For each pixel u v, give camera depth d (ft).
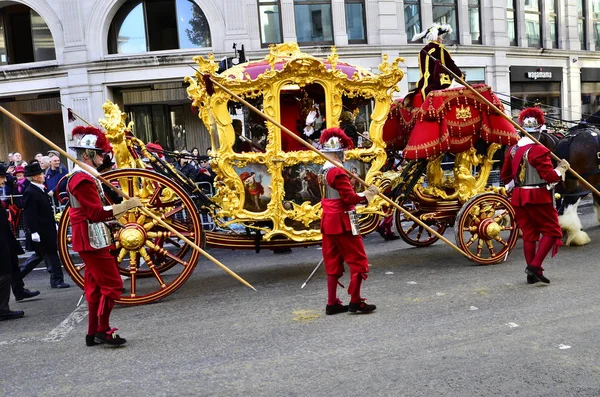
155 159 22.12
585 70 75.56
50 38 57.62
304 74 21.97
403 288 21.38
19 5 57.72
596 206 31.17
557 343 15.02
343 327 17.21
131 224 20.95
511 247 24.97
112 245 16.70
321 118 24.09
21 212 33.81
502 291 20.12
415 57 58.90
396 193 24.43
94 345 16.88
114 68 53.42
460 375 13.32
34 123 59.11
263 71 22.57
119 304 21.09
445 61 24.59
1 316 20.47
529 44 70.28
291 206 22.43
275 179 22.17
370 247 31.04
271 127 22.02
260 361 14.85
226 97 21.65
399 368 13.88
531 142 20.77
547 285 20.54
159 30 55.72
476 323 16.88
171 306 20.74
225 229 23.90
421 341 15.64
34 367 15.40
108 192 20.80
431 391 12.59
